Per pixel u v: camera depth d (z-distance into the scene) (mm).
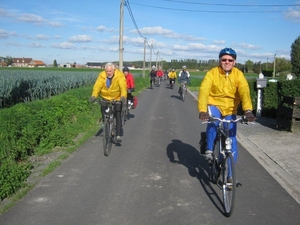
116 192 4789
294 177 5523
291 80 11531
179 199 4570
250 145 7797
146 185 5086
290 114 9141
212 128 4652
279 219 4016
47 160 6359
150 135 8781
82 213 4117
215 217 4055
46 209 4227
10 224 3832
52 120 8203
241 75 4535
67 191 4820
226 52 4426
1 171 4961
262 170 5906
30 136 6828
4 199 4539
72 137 8148
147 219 3971
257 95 12344
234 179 3963
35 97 17641
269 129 9695
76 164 6125
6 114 7375
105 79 7027
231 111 4656
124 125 10258
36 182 5180
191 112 13781
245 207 4348
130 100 11391
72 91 14078
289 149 7277
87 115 11047
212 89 4645
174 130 9531
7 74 24141
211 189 4949
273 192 4875
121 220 3938
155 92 26125
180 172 5719
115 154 6840
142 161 6359
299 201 4562
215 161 4816
